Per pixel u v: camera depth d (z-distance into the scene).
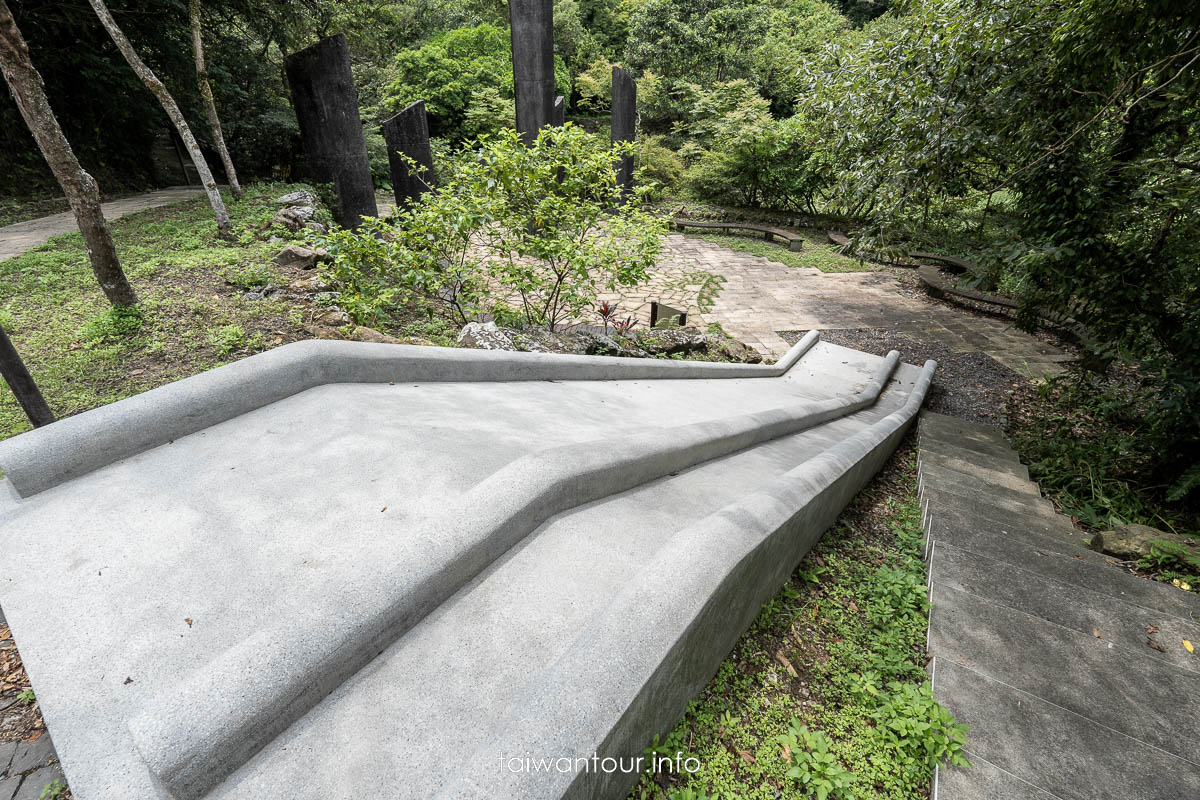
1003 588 2.91
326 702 1.46
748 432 3.91
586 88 25.00
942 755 1.86
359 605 1.55
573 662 1.51
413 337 5.54
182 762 1.18
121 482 2.28
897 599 2.87
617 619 1.65
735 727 2.02
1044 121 4.79
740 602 2.23
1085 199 4.67
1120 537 3.90
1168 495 4.59
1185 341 4.56
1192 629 2.62
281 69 19.00
